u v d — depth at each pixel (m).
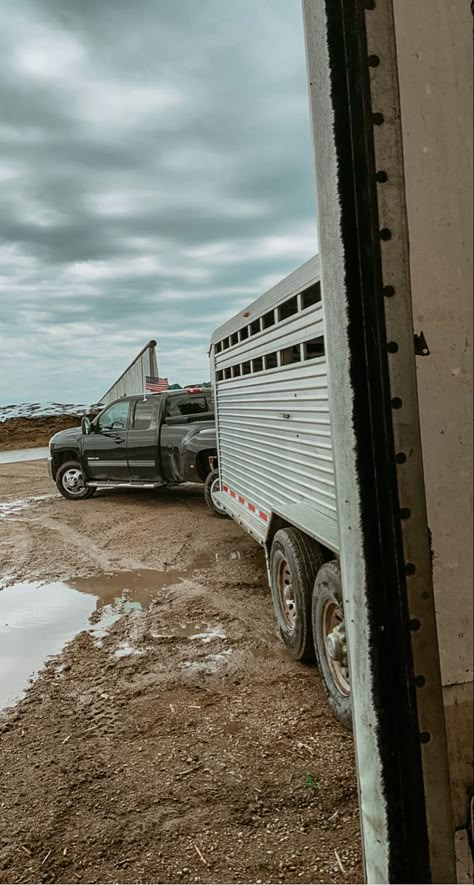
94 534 9.38
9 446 30.86
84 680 4.50
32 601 6.42
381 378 1.46
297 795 3.02
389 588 1.48
